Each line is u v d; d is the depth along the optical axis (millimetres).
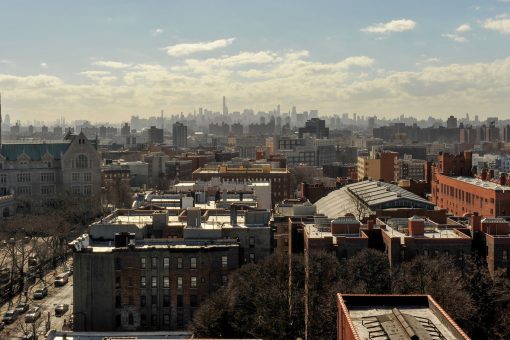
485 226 146750
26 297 172875
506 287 130250
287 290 129125
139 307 138750
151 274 138875
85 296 137500
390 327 76438
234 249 141500
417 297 86312
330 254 137500
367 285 127750
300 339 121562
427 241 140875
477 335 124438
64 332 120438
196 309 138500
